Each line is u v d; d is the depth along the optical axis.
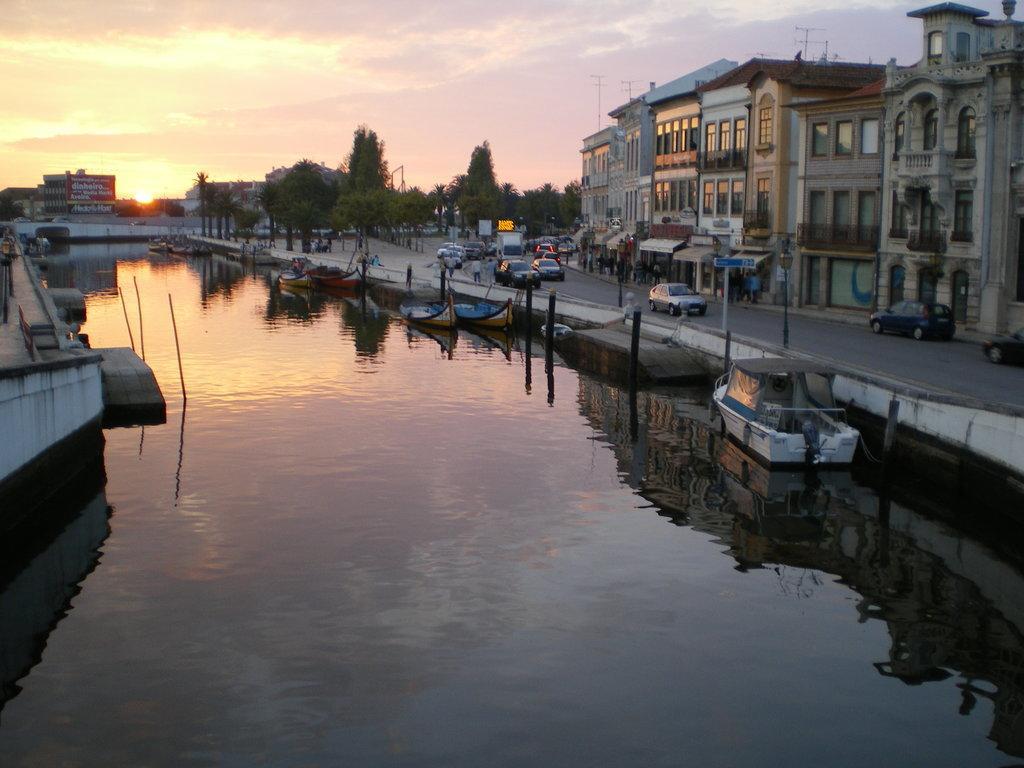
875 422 27.80
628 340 44.97
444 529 22.39
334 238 167.00
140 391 35.03
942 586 19.39
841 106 52.59
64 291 71.62
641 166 82.88
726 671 15.71
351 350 51.97
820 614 17.98
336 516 23.27
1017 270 42.47
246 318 67.94
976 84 43.06
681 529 22.67
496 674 15.52
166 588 19.02
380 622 17.42
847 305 53.44
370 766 13.04
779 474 26.95
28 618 17.69
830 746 13.60
